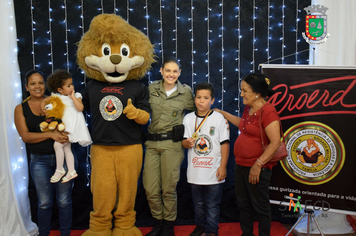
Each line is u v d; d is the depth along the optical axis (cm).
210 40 296
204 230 262
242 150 222
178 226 289
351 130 246
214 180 246
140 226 290
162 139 252
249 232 231
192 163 250
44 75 284
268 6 297
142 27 289
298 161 255
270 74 255
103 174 240
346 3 281
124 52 236
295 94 253
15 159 269
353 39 281
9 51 265
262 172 214
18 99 274
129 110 227
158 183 258
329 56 285
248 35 298
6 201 260
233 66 299
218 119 252
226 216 301
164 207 262
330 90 248
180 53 294
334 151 248
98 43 234
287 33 300
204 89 245
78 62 251
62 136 231
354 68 244
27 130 236
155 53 292
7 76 262
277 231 276
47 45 283
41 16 280
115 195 245
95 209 244
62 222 245
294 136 255
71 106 237
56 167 240
